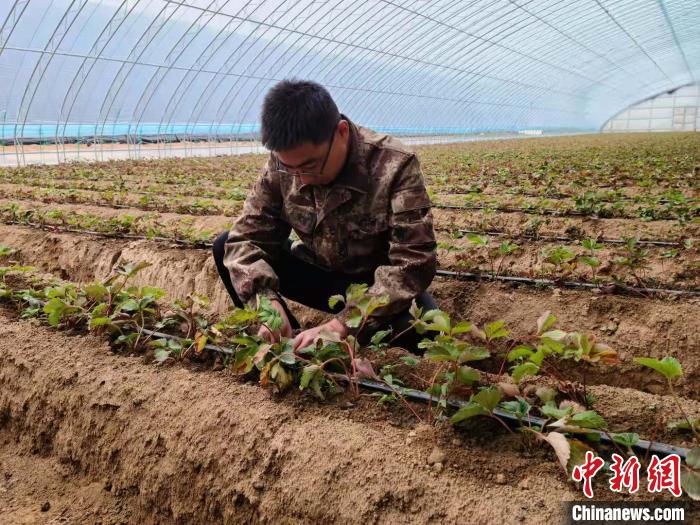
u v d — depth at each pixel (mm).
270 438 2408
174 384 2787
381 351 3084
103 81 20625
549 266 5406
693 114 59438
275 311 2660
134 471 2568
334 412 2551
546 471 2160
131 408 2713
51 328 3445
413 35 24828
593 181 11258
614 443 2264
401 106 33688
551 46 32969
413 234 2852
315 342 2674
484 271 5238
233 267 3094
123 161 21750
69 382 2920
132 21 18703
